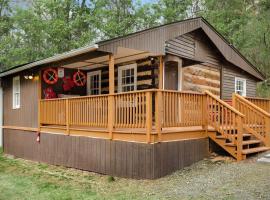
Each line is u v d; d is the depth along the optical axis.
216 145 9.58
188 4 28.52
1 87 15.71
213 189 6.59
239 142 8.76
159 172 7.83
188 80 12.34
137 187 7.39
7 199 7.07
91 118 9.41
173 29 10.83
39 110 12.09
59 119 10.93
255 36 22.38
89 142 9.58
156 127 7.82
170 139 8.23
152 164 7.71
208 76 13.33
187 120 8.62
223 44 13.59
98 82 13.58
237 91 15.16
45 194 7.37
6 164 12.02
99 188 7.71
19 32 25.77
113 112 8.66
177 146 8.34
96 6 26.16
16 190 7.81
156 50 10.15
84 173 9.53
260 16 23.56
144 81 11.65
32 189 7.88
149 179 7.74
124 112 8.35
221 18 26.95
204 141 9.22
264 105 11.98
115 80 12.80
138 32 9.52
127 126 8.24
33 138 12.51
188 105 8.70
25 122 13.12
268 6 22.45
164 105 7.99
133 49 9.51
